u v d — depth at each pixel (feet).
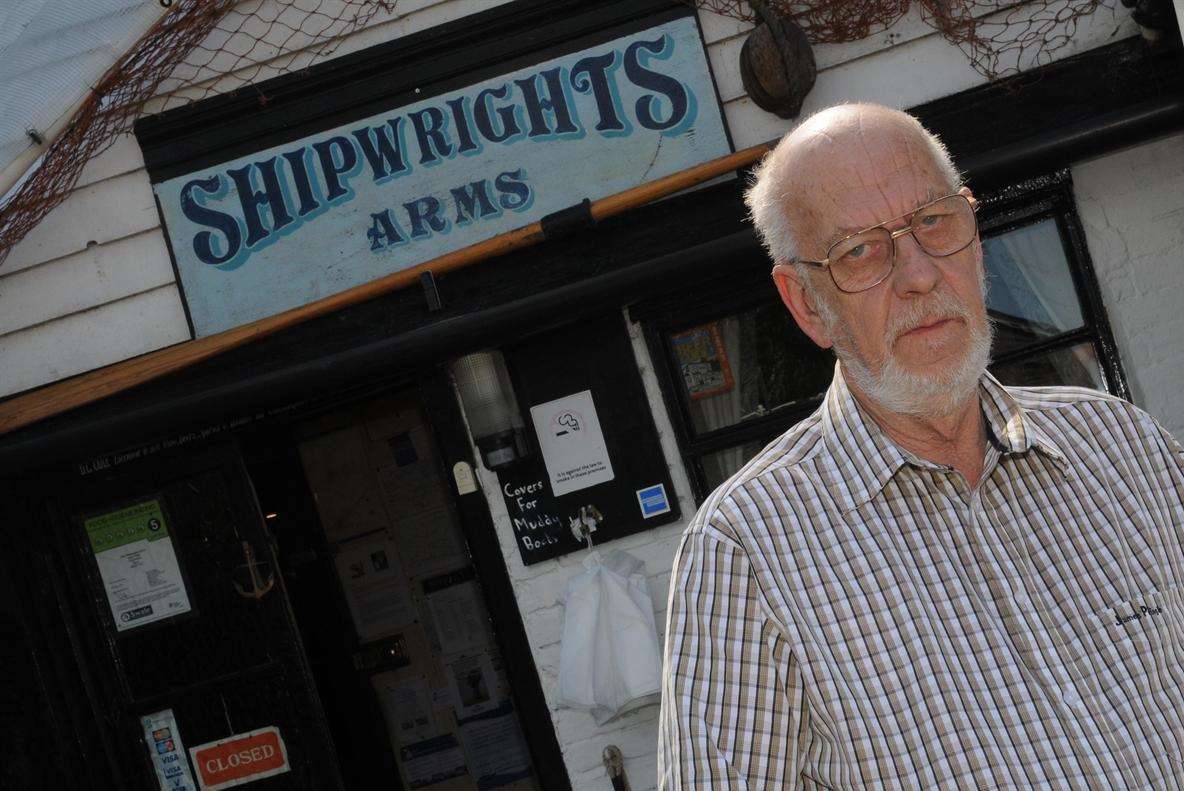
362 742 18.52
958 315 5.27
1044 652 5.10
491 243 12.75
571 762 13.53
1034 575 5.26
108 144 13.29
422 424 18.89
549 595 13.52
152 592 13.97
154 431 12.92
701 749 5.03
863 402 5.43
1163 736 5.10
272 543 13.99
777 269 5.77
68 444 12.84
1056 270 13.24
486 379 12.92
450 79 13.15
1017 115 12.83
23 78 12.44
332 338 13.12
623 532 13.37
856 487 5.25
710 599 5.14
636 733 13.44
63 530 13.88
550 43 13.08
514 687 13.58
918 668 5.00
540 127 13.12
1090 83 12.69
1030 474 5.42
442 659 18.90
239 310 13.32
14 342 13.50
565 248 13.03
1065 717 5.00
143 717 14.01
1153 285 13.09
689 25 13.03
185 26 12.80
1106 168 13.10
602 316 13.33
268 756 13.99
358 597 18.85
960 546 5.22
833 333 5.44
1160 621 5.29
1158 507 5.53
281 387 12.76
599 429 13.37
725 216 12.95
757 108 13.11
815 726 5.07
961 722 4.95
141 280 13.42
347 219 13.24
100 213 13.41
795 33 12.46
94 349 13.46
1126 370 13.14
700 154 13.07
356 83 13.19
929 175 5.36
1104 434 5.61
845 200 5.31
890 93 13.02
